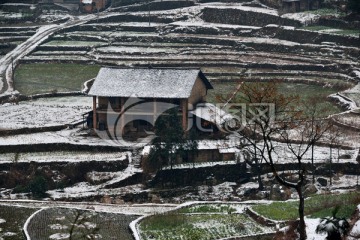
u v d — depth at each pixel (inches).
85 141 6195.9
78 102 7593.5
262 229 4005.9
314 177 5472.4
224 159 5703.7
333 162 5590.6
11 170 5733.3
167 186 5551.2
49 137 6299.2
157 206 4682.6
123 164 5777.6
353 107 6884.8
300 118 6127.0
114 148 6048.2
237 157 5664.4
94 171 5748.0
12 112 7145.7
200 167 5605.3
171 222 4141.2
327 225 3425.2
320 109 6884.8
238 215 4266.7
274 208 4252.0
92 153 6018.7
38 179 5457.7
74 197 5324.8
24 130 6476.4
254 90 4808.1
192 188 5497.1
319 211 3976.4
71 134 6412.4
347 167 5580.7
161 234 3978.8
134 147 6063.0
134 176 5639.8
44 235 3971.5
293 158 5634.8
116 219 4286.4
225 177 5605.3
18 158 5900.6
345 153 5777.6
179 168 5600.4
